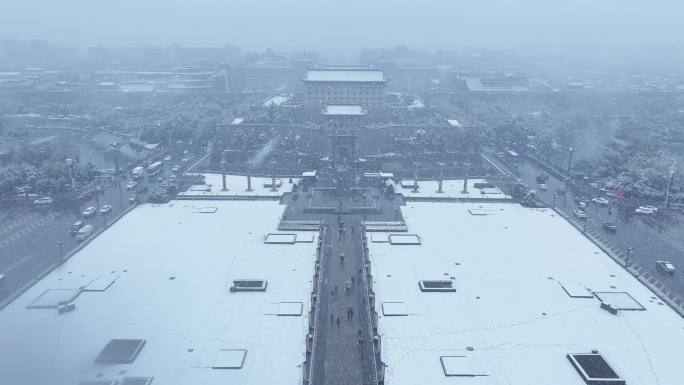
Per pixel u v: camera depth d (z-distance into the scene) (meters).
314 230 168.00
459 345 105.31
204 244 155.75
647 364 99.50
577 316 116.94
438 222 176.25
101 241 157.25
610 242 162.50
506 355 102.12
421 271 138.38
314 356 103.00
